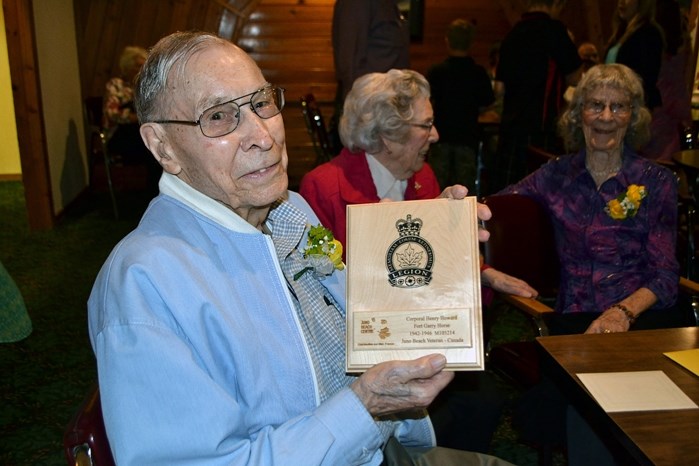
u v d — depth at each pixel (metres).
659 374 1.28
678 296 2.01
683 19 4.08
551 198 2.08
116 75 6.20
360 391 1.01
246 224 1.13
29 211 4.89
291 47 6.49
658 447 1.03
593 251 2.00
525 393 1.84
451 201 1.14
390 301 1.08
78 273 4.04
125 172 6.16
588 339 1.46
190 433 0.93
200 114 1.04
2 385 2.73
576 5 6.67
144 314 0.96
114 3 6.03
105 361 0.95
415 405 1.02
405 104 1.82
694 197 3.09
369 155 1.91
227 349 1.01
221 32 6.36
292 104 6.59
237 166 1.07
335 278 1.31
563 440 1.80
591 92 1.95
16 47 4.59
